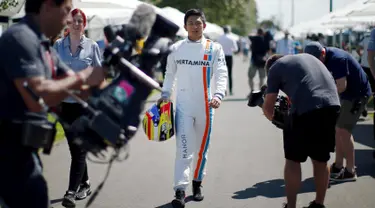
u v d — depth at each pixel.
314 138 4.79
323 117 4.77
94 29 13.98
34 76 2.90
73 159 5.49
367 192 6.05
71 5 3.18
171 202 5.73
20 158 3.03
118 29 3.22
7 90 2.99
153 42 3.19
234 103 15.14
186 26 5.60
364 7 10.39
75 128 3.14
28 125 3.00
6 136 3.03
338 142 6.54
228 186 6.40
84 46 5.55
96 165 7.43
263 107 4.88
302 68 4.80
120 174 6.98
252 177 6.82
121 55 3.09
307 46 6.00
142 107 3.08
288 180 4.82
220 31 26.77
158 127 5.47
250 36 16.09
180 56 5.58
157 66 3.21
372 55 6.87
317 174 5.00
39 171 3.13
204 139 5.72
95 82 3.10
